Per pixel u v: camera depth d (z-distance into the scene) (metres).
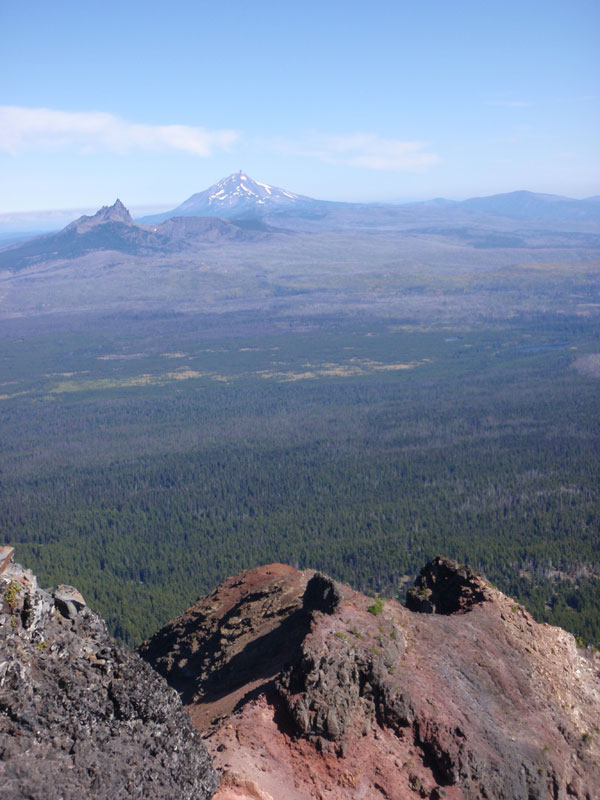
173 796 26.77
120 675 27.80
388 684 40.09
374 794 35.41
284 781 33.78
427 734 39.12
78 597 29.36
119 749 25.86
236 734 35.59
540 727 44.56
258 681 43.00
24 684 24.14
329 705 37.44
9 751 22.47
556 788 41.56
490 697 44.69
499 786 38.75
